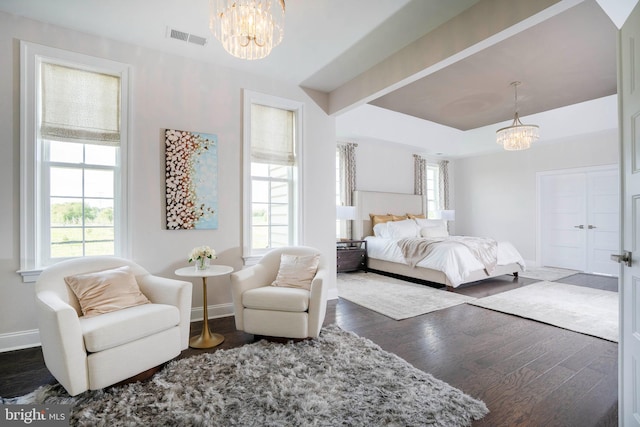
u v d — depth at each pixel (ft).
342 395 6.16
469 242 16.33
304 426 5.27
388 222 20.16
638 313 4.57
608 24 9.45
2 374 7.18
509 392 6.48
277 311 8.68
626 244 4.91
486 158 25.08
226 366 7.33
